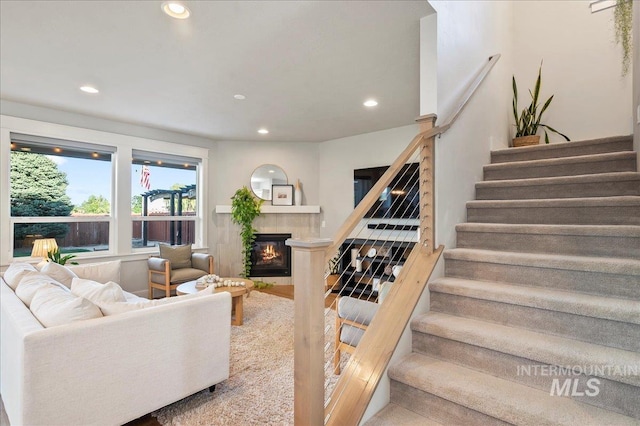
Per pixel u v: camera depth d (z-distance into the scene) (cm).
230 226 568
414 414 159
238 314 358
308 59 273
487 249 231
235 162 577
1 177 365
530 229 212
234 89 337
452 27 240
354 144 544
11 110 371
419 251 221
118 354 177
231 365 264
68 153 421
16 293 231
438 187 222
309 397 130
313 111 411
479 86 292
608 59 353
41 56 266
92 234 442
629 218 203
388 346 174
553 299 163
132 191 473
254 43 247
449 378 156
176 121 454
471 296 188
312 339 130
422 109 223
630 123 341
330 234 580
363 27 227
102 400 171
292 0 197
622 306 149
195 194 553
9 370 181
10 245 372
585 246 195
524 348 150
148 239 495
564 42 377
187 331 204
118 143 454
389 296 199
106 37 238
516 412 131
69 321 171
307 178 595
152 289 459
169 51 259
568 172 262
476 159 287
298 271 133
